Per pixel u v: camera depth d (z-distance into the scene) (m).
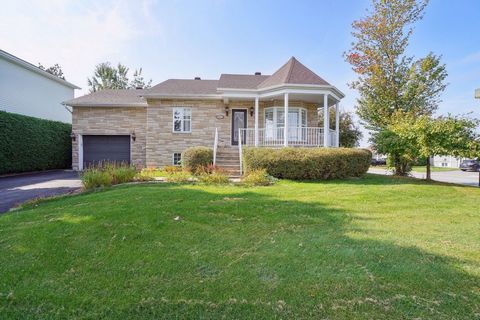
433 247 3.66
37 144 15.38
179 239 3.88
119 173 8.96
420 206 6.22
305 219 4.92
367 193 7.45
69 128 18.58
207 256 3.37
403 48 14.67
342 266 3.09
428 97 14.54
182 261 3.24
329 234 4.16
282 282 2.78
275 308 2.38
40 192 8.70
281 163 9.74
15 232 4.21
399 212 5.63
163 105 15.04
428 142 10.25
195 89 15.84
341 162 10.02
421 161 11.70
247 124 15.35
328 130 13.27
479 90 11.05
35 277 2.92
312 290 2.63
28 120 14.73
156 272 2.99
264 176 9.20
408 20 14.47
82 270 3.06
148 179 9.52
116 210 5.08
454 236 4.14
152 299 2.51
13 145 13.68
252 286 2.71
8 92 16.41
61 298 2.54
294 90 12.55
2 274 2.96
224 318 2.26
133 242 3.76
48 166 16.53
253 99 14.62
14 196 8.06
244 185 8.50
